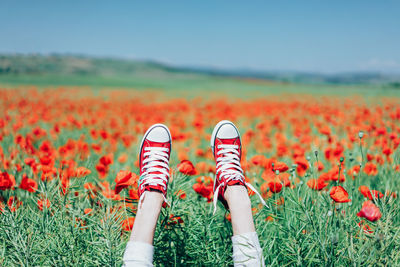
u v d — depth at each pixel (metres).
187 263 1.35
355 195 1.77
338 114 5.02
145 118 5.27
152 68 89.62
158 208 1.26
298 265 1.20
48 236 1.26
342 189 1.27
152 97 13.44
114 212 1.26
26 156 2.72
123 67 79.50
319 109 6.43
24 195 1.95
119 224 1.27
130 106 7.50
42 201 1.42
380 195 1.37
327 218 1.31
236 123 5.89
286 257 1.34
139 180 1.41
